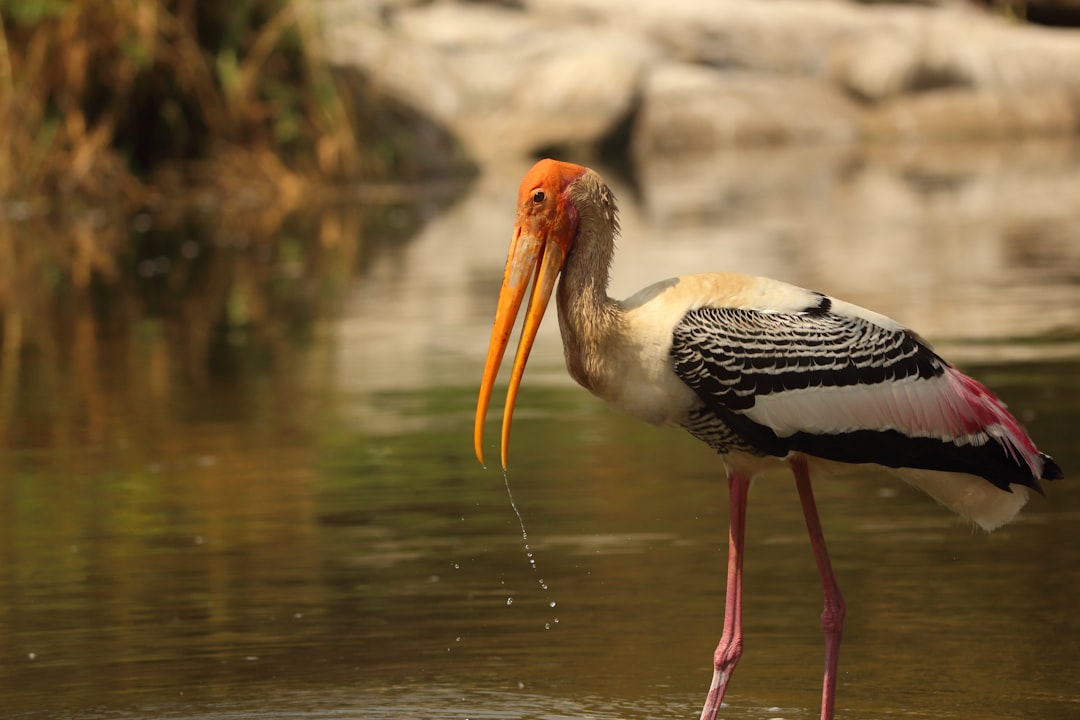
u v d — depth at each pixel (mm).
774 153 36531
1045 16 46188
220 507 10094
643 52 38188
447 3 37781
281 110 28578
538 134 34969
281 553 9141
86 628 8008
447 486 10438
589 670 7355
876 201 26672
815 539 7000
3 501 10336
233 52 28156
